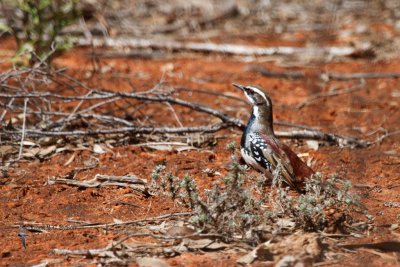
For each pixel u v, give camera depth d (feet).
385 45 76.38
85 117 48.21
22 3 56.24
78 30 74.54
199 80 65.41
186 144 47.34
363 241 32.55
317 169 43.55
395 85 64.80
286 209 33.53
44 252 31.73
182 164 43.98
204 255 31.42
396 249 31.86
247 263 30.40
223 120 48.34
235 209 32.04
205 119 53.72
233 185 32.09
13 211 36.70
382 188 40.37
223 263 30.48
